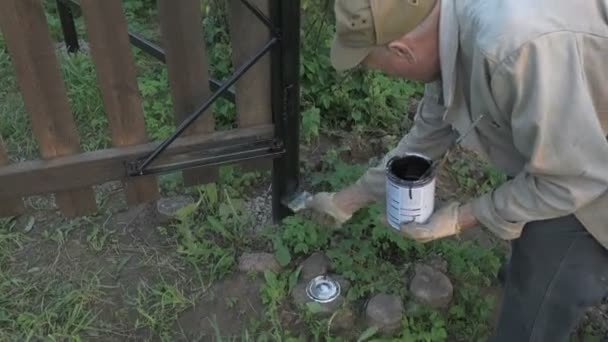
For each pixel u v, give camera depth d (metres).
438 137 2.12
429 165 1.92
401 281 2.65
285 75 2.55
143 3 4.43
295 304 2.62
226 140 2.69
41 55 2.34
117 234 2.93
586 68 1.46
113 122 2.56
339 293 2.63
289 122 2.69
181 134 2.66
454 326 2.55
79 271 2.78
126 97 2.51
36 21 2.27
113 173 2.66
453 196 3.13
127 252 2.86
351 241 2.78
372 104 3.51
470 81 1.58
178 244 2.88
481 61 1.47
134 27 4.20
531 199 1.66
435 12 1.54
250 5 2.34
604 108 1.54
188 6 2.35
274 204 2.93
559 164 1.53
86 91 3.61
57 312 2.62
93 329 2.56
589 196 1.57
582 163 1.51
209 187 2.99
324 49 3.54
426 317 2.56
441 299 2.58
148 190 2.77
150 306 2.65
